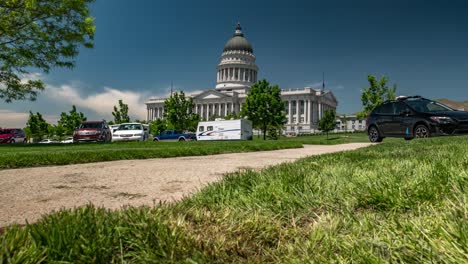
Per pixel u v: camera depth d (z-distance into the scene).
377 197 2.27
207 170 5.46
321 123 73.19
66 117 82.75
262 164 6.51
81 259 1.40
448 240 1.36
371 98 39.75
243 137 44.75
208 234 1.76
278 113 63.62
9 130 31.53
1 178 4.62
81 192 3.57
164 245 1.54
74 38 18.36
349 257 1.40
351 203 2.30
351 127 142.62
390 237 1.52
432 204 2.07
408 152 5.49
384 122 13.09
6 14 16.44
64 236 1.53
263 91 64.81
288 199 2.41
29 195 3.42
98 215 1.88
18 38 17.39
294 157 8.38
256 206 2.35
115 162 7.04
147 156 8.16
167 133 52.19
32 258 1.35
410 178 2.77
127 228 1.65
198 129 47.66
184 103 70.50
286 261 1.43
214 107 128.75
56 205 2.96
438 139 8.54
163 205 2.25
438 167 3.14
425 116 11.23
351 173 3.38
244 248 1.63
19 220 2.46
